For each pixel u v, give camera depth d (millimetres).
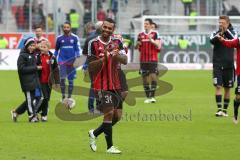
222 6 77500
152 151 23031
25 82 30312
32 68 30109
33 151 22797
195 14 77938
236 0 77500
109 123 22266
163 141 25297
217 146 24141
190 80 58781
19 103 39938
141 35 41969
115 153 22359
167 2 78250
